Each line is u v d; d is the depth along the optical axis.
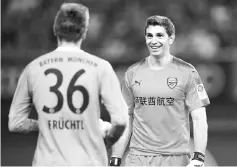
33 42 31.59
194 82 13.44
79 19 10.51
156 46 13.44
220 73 28.16
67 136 10.37
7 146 26.06
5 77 27.67
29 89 10.62
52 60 10.56
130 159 13.85
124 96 14.03
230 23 33.81
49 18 32.50
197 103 13.36
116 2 34.03
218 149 26.62
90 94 10.37
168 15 32.81
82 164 10.28
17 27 31.92
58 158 10.32
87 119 10.36
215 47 32.06
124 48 31.30
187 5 33.84
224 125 27.83
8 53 27.98
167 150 13.51
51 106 10.41
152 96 13.50
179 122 13.49
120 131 10.56
